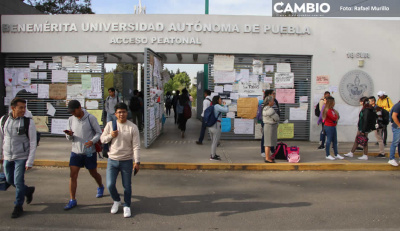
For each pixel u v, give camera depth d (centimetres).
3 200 574
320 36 1148
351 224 480
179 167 831
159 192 639
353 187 682
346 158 913
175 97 1733
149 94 1007
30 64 1163
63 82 1166
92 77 1157
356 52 1153
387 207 555
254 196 617
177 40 1127
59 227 463
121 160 499
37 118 1175
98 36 1133
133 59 1419
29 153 498
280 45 1141
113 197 512
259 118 926
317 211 535
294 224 480
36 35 1141
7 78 1171
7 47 1145
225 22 1129
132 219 496
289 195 624
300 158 907
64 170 805
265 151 853
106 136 498
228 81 1149
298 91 1169
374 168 841
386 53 1162
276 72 1158
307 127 1177
